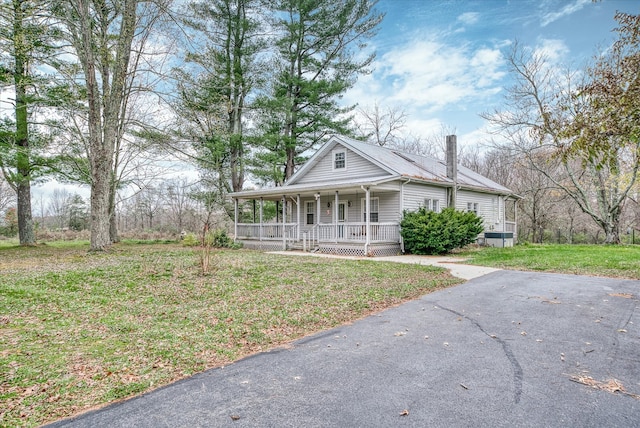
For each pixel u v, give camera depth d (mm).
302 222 20609
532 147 21938
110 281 8258
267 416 2861
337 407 2986
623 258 11531
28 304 6387
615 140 5082
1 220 30547
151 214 36875
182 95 15273
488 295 7125
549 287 7770
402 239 15594
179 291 7410
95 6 13734
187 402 3111
